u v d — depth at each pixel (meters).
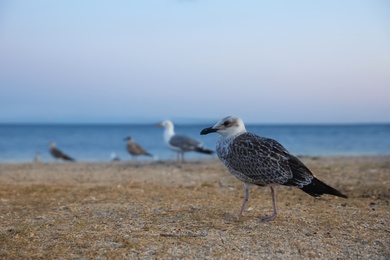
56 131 116.75
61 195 10.93
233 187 12.41
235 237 6.97
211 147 47.53
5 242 6.86
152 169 17.59
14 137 79.06
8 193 11.30
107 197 10.53
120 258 6.13
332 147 42.75
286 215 8.41
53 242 6.84
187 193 11.21
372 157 22.64
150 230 7.38
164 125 21.33
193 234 7.14
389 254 6.27
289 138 69.12
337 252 6.33
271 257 6.15
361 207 9.27
